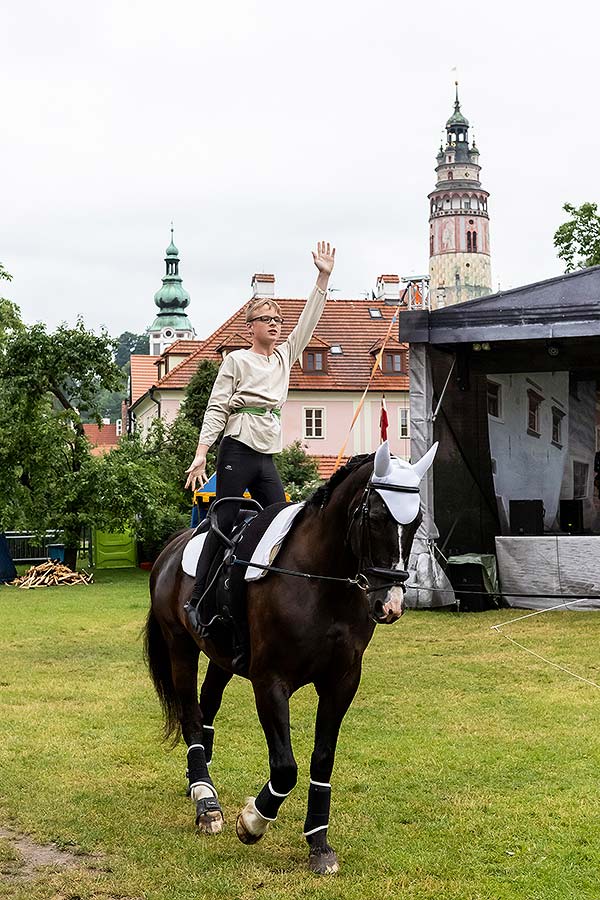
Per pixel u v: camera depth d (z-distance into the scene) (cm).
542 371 1694
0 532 2384
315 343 4366
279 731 484
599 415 1691
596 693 909
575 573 1543
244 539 528
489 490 1741
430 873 482
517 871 482
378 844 519
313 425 4362
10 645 1266
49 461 2292
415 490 454
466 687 944
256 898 454
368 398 4391
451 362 1669
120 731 785
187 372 4319
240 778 644
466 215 13175
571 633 1298
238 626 516
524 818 559
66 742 749
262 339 554
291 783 481
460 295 13138
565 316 1454
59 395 2370
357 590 486
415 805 582
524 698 888
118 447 2478
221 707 870
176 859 503
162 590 615
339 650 487
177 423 2622
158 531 2408
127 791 622
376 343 4462
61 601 1830
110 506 2312
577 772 651
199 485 548
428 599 1558
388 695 909
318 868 484
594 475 1700
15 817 574
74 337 2316
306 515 502
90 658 1163
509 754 696
